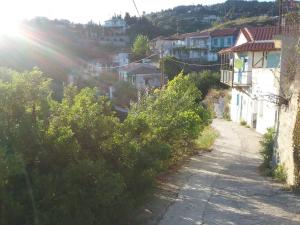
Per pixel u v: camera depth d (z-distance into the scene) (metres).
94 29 92.38
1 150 5.19
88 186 6.36
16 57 39.19
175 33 91.94
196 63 64.44
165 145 9.67
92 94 8.48
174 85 18.70
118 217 7.03
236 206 8.88
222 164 14.27
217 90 42.78
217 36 70.88
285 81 12.69
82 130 7.27
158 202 9.07
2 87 6.52
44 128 6.67
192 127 15.12
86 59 66.88
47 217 5.54
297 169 10.02
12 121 6.44
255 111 26.88
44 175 5.94
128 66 62.03
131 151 7.76
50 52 48.00
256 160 15.34
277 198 9.47
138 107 13.66
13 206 5.27
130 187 7.80
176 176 11.88
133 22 95.88
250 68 28.45
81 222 5.91
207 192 10.05
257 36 29.42
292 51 12.75
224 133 24.91
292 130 10.55
